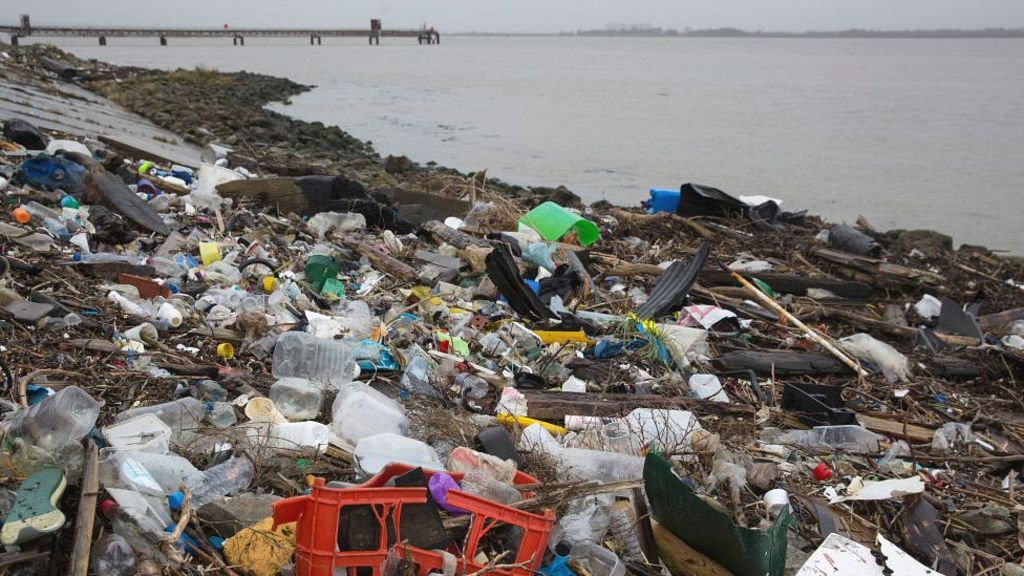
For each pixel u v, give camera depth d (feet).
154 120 81.87
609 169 79.87
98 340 19.33
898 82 212.84
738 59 380.17
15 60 103.50
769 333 29.86
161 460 14.16
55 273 23.32
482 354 23.76
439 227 35.63
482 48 530.68
